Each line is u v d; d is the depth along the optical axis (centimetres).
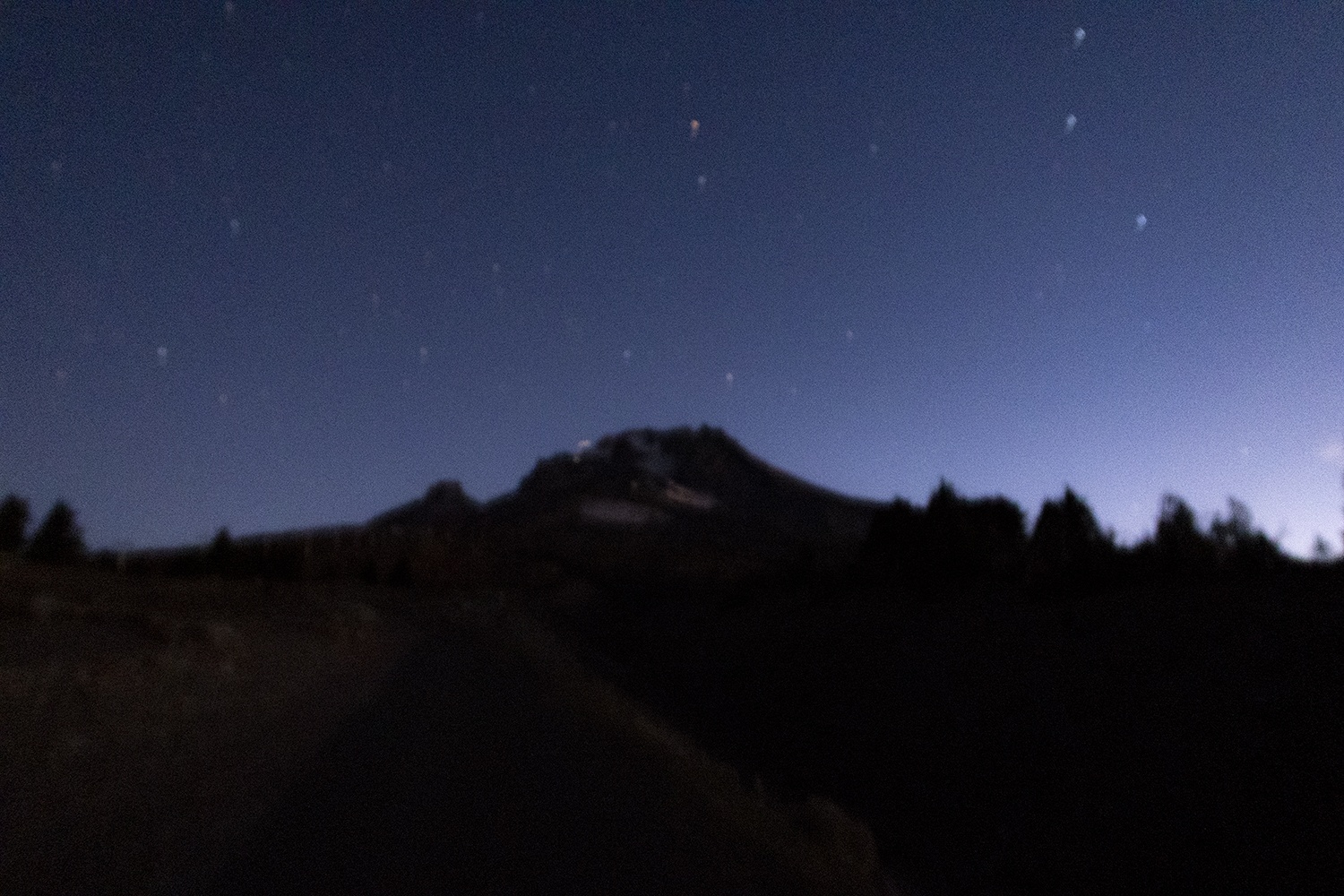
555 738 1111
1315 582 1366
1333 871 766
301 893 470
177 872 485
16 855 485
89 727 851
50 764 695
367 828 614
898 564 2888
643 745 1067
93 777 674
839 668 2262
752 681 2633
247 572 6272
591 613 7125
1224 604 1448
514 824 660
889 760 1553
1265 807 903
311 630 2586
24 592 2297
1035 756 1293
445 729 1117
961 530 2688
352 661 1939
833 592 3272
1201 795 985
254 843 553
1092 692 1382
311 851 546
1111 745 1202
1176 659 1323
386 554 9881
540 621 5609
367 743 967
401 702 1360
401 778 797
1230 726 1077
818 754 1730
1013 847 1088
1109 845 997
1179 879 883
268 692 1278
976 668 1762
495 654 2591
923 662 1972
